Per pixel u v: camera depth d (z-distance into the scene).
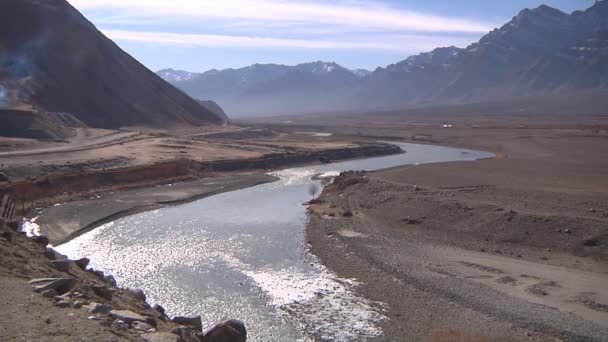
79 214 50.81
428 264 35.72
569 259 36.22
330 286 31.89
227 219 50.84
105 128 134.00
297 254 38.72
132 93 154.50
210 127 158.38
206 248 40.31
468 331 25.22
